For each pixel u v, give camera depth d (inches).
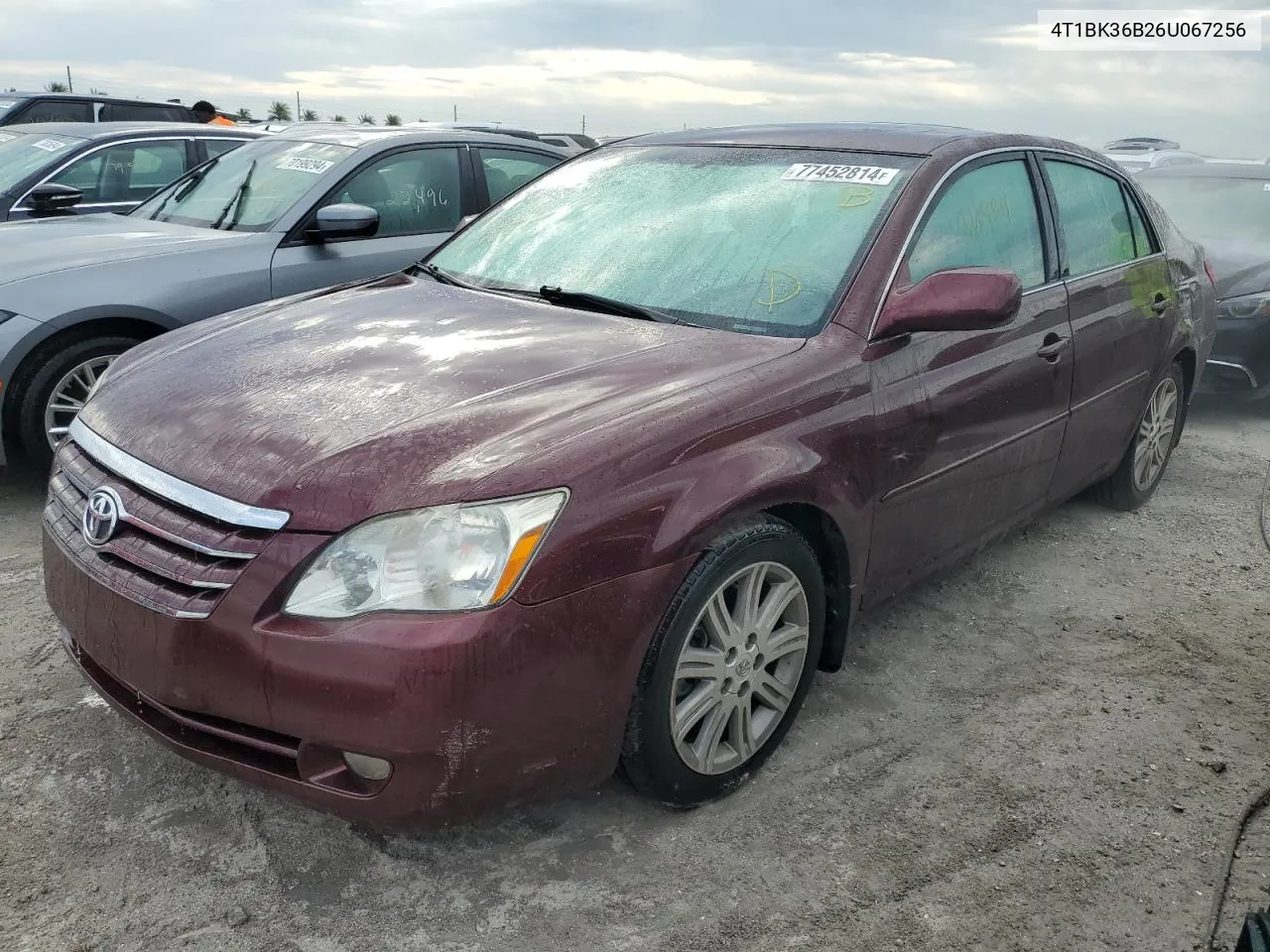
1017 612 153.6
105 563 93.8
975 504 134.8
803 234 125.4
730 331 116.2
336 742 82.9
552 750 88.9
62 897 90.6
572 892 94.2
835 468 107.7
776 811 106.3
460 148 236.1
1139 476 193.2
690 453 95.0
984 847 102.1
